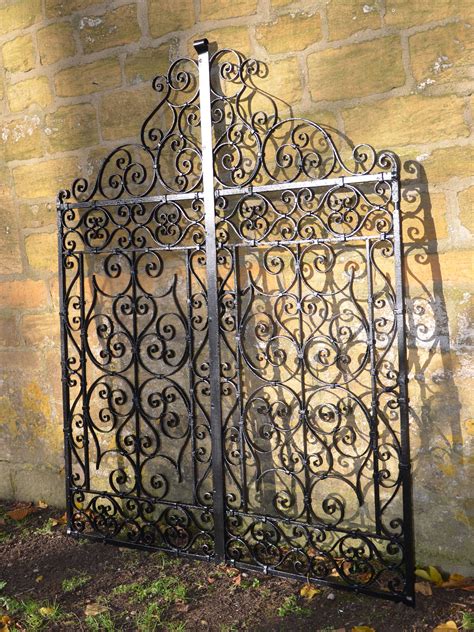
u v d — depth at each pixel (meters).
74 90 3.52
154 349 3.33
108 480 3.60
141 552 3.28
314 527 2.93
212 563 3.12
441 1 2.71
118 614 2.75
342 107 2.93
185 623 2.68
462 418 2.79
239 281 3.08
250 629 2.62
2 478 3.94
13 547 3.39
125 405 3.53
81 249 3.60
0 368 3.89
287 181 2.93
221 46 3.14
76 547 3.36
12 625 2.70
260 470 3.21
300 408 2.98
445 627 2.52
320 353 3.03
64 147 3.58
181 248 3.17
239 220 3.18
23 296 3.78
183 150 3.16
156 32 3.29
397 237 2.67
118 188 3.46
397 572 2.79
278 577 2.99
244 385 3.24
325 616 2.69
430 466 2.87
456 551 2.85
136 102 3.38
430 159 2.78
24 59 3.64
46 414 3.77
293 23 2.99
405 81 2.80
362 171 2.91
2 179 3.78
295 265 2.96
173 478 3.43
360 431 2.97
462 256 2.75
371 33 2.85
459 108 2.72
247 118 3.12
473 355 2.76
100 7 3.40
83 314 3.41
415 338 2.86
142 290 3.30
